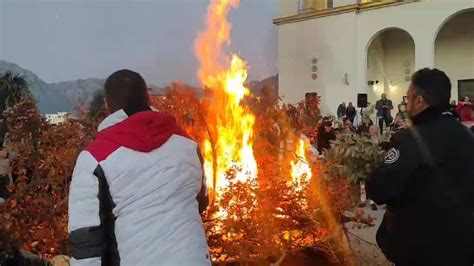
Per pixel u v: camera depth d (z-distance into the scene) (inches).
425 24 745.6
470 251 88.8
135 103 77.3
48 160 126.8
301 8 811.4
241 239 117.5
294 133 158.2
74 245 70.6
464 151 88.6
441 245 87.9
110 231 72.6
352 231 157.4
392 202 90.7
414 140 88.3
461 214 87.7
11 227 117.3
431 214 87.9
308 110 216.2
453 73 797.9
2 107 162.6
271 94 165.8
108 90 77.6
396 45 844.6
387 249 94.7
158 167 73.2
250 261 118.0
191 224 74.8
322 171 129.7
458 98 793.6
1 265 116.2
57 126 135.1
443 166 87.7
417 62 753.0
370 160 125.3
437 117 90.4
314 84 806.5
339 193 126.9
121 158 72.0
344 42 797.2
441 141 88.0
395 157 88.8
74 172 73.1
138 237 71.1
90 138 132.6
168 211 72.8
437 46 807.1
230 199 118.6
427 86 90.0
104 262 71.5
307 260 126.7
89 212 71.0
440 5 735.1
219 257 116.6
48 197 126.0
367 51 791.1
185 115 145.2
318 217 124.5
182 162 75.6
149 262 70.5
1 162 132.2
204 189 82.7
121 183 71.5
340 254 127.8
